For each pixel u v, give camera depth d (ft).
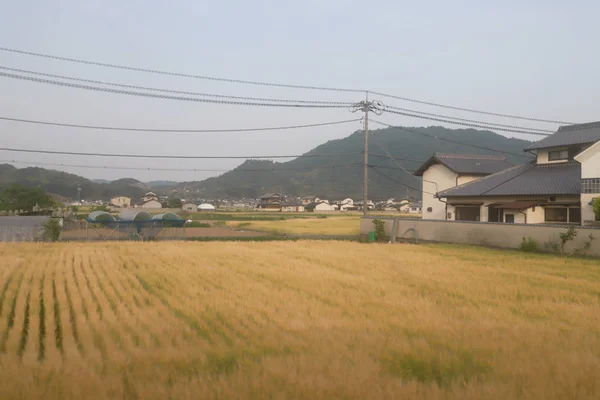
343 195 575.38
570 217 99.14
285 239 125.29
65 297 41.78
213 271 60.23
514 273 57.52
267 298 41.57
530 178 113.50
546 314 35.35
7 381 19.75
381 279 53.42
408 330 29.71
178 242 109.29
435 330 29.40
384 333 28.86
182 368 22.39
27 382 19.45
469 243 102.78
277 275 56.03
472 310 36.45
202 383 19.45
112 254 81.51
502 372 20.68
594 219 89.97
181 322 32.60
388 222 126.82
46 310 37.70
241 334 28.94
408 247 97.04
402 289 46.68
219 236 131.13
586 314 35.22
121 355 23.88
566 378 19.44
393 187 588.50
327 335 28.12
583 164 92.22
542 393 17.89
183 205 422.82
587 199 91.40
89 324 31.89
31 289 46.83
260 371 21.06
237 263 68.80
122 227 125.90
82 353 25.57
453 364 22.53
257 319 33.14
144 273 58.80
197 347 25.86
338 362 21.59
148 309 37.37
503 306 38.63
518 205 105.91
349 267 63.77
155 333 29.19
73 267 64.49
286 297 41.96
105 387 18.98
